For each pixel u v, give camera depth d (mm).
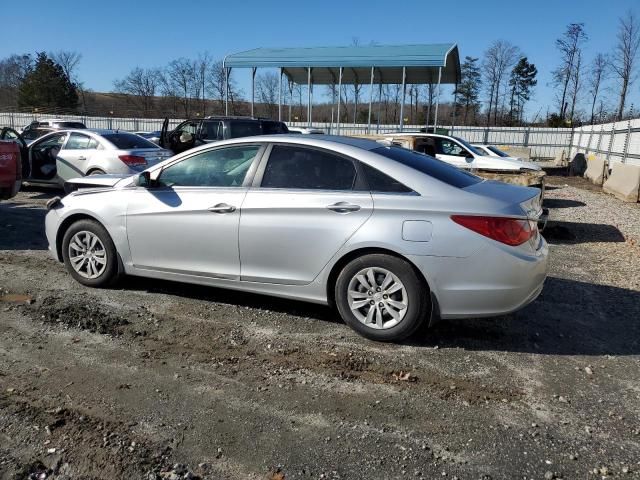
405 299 4098
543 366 4000
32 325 4410
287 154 4555
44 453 2785
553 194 16156
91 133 10969
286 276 4480
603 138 23297
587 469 2814
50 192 11680
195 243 4762
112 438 2930
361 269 4207
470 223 3938
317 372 3779
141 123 40688
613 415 3355
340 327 4574
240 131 14750
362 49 25391
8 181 8031
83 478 2623
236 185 4660
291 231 4363
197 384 3562
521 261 3969
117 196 5109
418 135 14008
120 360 3861
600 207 13180
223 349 4102
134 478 2629
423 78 28922
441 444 2996
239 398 3404
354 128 31891
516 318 4934
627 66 35562
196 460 2787
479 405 3418
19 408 3186
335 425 3145
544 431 3152
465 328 4633
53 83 57969
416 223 4020
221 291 5391
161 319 4637
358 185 4262
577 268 6934
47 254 6625
